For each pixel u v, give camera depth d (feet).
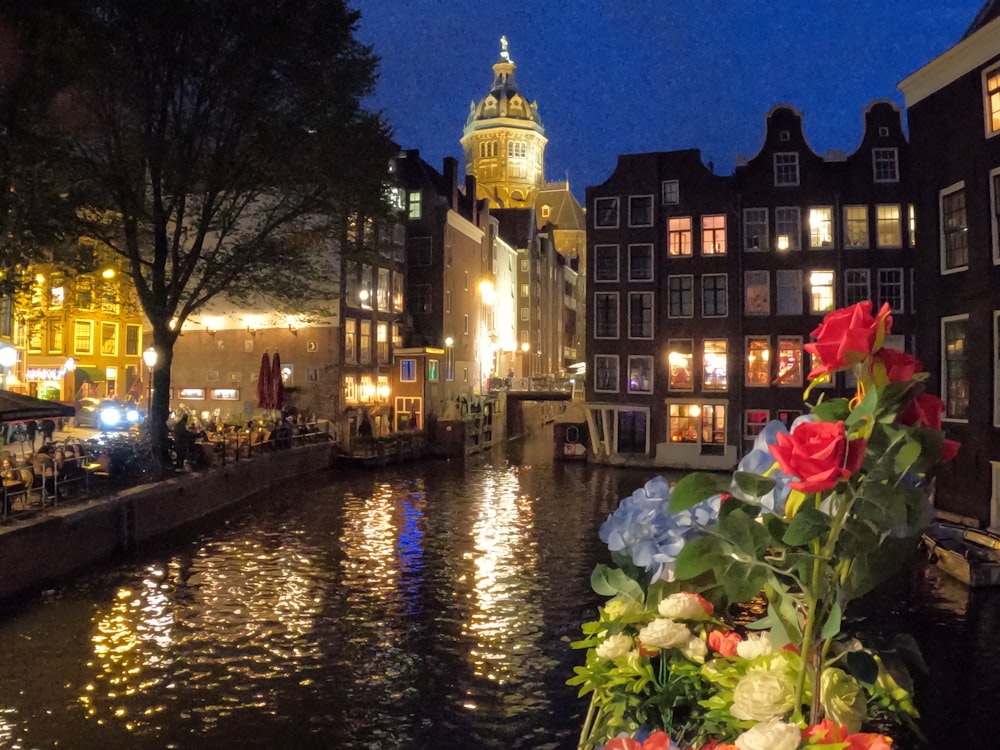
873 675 6.60
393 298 147.02
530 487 105.60
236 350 128.67
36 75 59.88
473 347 180.34
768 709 6.59
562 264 288.92
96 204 70.90
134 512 63.10
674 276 126.21
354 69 78.95
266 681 37.65
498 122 343.87
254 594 51.57
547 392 180.34
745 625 7.66
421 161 168.04
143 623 45.27
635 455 127.75
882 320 6.29
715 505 8.10
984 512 60.95
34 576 50.55
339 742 31.96
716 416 124.57
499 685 37.55
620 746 6.82
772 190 122.21
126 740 31.71
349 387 129.70
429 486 104.78
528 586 54.95
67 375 117.70
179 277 80.23
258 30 71.46
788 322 120.78
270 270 85.30
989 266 60.39
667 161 127.34
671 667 7.93
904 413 6.36
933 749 30.99
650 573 8.57
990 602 50.26
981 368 61.16
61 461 59.67
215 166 76.54
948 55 64.03
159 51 70.85
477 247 184.03
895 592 52.47
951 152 65.05
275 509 83.71
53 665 38.96
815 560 6.57
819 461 5.87
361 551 64.85
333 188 79.25
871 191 119.24
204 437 89.92
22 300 71.26
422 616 47.85
